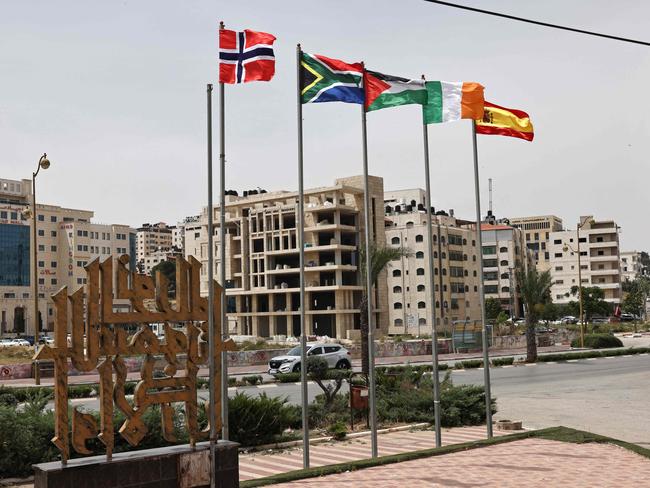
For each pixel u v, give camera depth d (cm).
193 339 960
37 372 3294
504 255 13112
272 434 1598
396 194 13538
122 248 14938
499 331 7881
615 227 14450
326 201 8875
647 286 15175
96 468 857
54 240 14050
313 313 8725
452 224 12006
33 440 1249
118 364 890
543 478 1095
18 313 13100
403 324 10575
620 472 1135
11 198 14338
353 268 8725
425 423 1845
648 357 5081
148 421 1356
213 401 962
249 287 9375
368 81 1424
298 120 1329
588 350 5950
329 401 1931
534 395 2633
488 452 1327
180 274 960
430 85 1521
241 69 1299
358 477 1127
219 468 956
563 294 14725
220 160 1271
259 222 9375
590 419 1978
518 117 1638
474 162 1560
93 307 873
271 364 3831
